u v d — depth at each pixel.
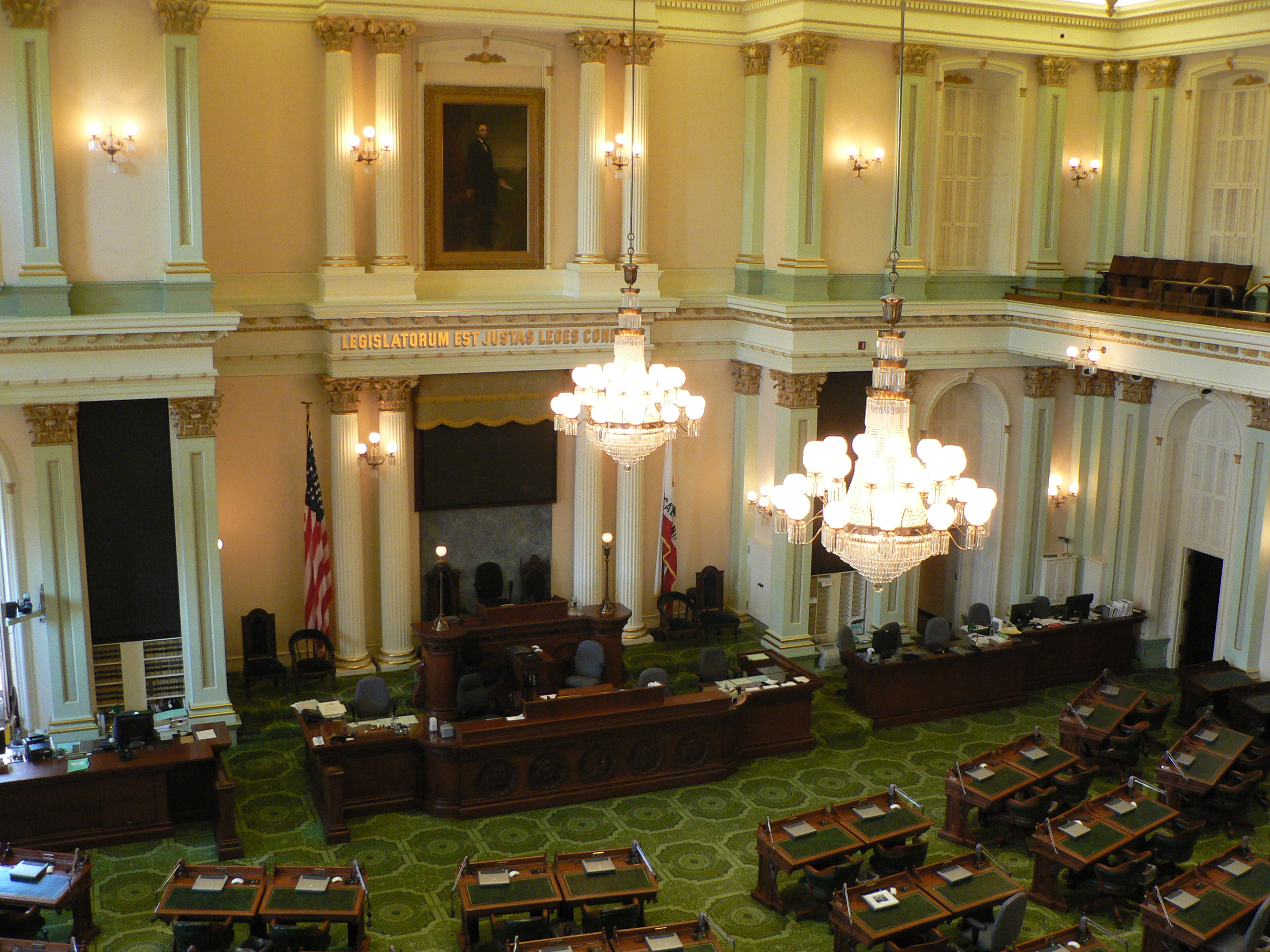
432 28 16.72
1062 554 20.09
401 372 17.00
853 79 17.34
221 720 15.70
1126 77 18.53
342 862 13.23
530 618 17.19
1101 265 19.20
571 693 14.77
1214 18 17.02
